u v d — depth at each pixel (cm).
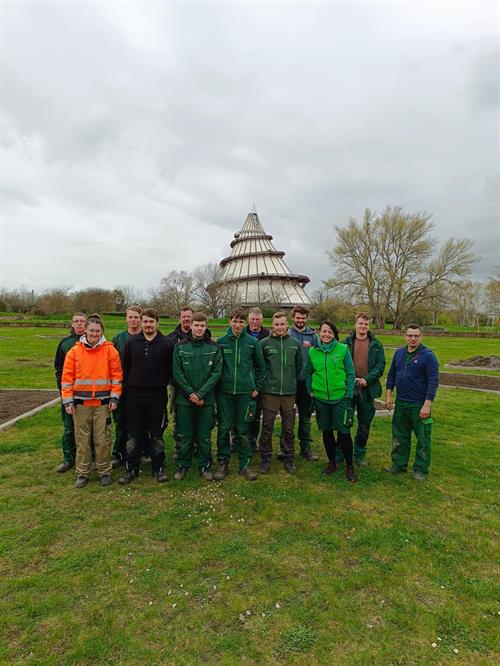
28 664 229
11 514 400
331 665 232
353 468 520
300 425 575
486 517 407
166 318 5772
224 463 511
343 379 493
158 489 464
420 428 501
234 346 512
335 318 5147
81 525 381
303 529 378
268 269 7912
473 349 2677
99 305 6381
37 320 5250
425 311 5247
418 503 436
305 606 278
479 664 234
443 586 302
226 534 368
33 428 680
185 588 295
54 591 290
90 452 480
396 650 243
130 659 235
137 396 483
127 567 318
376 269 5025
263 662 234
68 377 469
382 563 329
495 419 812
